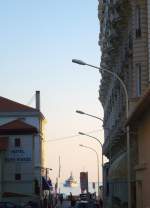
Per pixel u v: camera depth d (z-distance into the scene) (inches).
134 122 1310.3
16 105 3454.7
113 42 2037.4
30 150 3125.0
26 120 3405.5
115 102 2244.1
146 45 1491.1
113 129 2310.5
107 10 2541.8
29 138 3139.8
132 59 1567.4
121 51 1946.4
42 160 3486.7
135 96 1498.5
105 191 2716.5
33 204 2792.8
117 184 2117.4
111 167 2014.0
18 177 3090.6
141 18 1501.0
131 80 1593.3
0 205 2330.2
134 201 1521.9
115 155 2288.4
